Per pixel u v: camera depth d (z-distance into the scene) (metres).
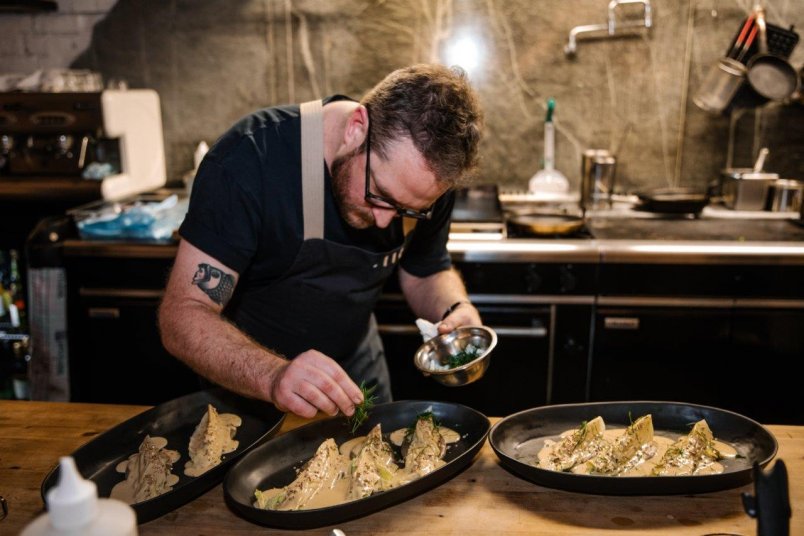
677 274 2.64
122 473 1.30
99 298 2.84
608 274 2.66
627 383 2.77
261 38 3.32
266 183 1.52
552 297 2.69
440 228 1.86
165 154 3.49
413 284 1.94
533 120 3.33
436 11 3.23
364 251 1.66
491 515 1.14
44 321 2.82
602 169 3.18
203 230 1.46
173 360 2.88
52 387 2.88
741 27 3.10
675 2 3.13
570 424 1.41
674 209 3.02
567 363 2.76
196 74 3.38
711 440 1.30
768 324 2.65
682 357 2.72
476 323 1.69
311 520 1.09
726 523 1.11
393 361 2.81
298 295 1.70
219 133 3.45
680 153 3.31
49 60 3.42
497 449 1.26
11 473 1.28
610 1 3.15
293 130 1.55
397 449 1.36
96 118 2.88
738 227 2.88
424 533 1.10
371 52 3.30
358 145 1.31
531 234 2.77
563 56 3.24
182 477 1.29
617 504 1.17
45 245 2.77
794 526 1.09
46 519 0.76
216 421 1.39
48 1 3.30
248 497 1.20
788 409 2.74
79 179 2.93
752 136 3.26
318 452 1.28
